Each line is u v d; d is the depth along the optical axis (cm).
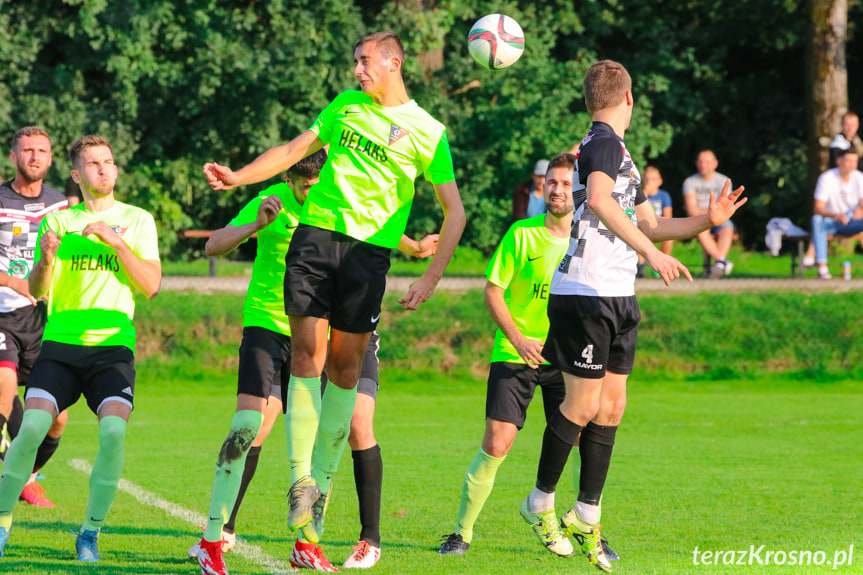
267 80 8188
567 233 2105
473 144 8688
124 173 8638
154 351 5228
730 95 10219
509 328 1995
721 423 3978
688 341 5409
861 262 6831
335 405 1748
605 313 1756
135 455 3203
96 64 8594
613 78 1816
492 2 8800
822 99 8100
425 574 1789
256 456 1998
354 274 1689
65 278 1919
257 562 1861
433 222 8419
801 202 9781
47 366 1895
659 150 8850
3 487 1841
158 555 1902
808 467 3005
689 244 8138
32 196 2489
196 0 8269
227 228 2039
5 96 8338
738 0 9800
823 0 8069
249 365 1905
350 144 1712
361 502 1870
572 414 1805
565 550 1908
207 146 8888
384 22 8312
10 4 8419
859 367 5341
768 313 5575
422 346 5322
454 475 2877
